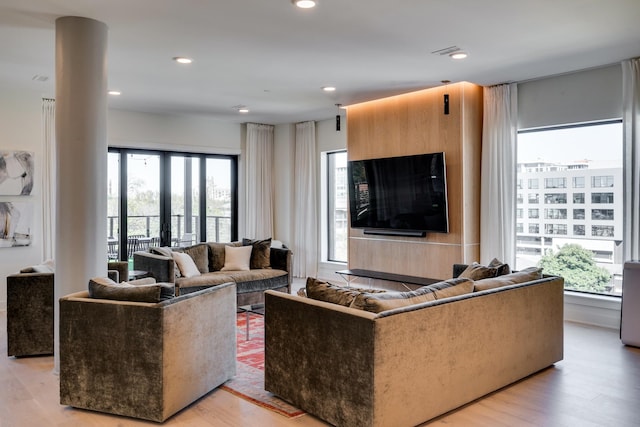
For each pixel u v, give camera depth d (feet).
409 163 20.25
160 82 18.25
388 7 11.31
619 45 14.23
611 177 17.06
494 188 18.95
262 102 22.00
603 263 17.33
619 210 16.92
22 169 19.42
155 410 9.29
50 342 13.62
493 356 10.66
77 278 11.90
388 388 8.49
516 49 14.55
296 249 27.71
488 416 9.65
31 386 11.32
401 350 8.69
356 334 8.55
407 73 17.20
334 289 9.74
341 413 8.89
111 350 9.59
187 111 24.07
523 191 19.34
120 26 12.41
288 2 10.97
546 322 12.22
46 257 20.13
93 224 12.10
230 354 11.54
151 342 9.27
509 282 11.68
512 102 18.66
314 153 27.09
